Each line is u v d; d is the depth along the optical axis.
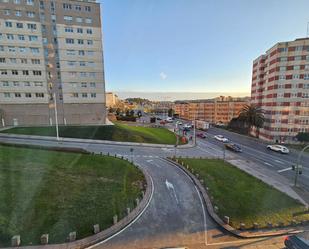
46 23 45.47
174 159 28.48
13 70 44.31
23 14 43.62
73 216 11.53
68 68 48.28
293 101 49.94
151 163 26.00
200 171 22.97
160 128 63.00
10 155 16.59
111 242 10.53
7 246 9.16
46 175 14.43
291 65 49.19
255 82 63.91
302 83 48.84
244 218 13.38
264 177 23.62
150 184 18.56
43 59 46.22
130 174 19.88
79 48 48.59
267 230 12.11
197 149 39.75
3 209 10.23
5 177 12.35
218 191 17.55
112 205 13.43
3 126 41.16
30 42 44.81
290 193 18.66
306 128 49.97
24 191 11.71
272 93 52.12
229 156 34.72
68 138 35.88
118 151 31.55
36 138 30.44
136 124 66.31
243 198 16.48
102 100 51.78
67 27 47.09
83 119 50.59
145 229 11.81
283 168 28.53
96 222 11.63
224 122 105.00
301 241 9.66
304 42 47.59
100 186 15.54
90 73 50.16
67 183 14.43
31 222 10.29
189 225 12.42
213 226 12.41
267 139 53.25
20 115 45.62
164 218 13.07
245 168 27.17
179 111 142.25
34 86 46.19
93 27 49.16
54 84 47.66
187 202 15.38
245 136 59.34
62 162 18.42
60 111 48.72
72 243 9.99
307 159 34.53
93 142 35.97
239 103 106.75
